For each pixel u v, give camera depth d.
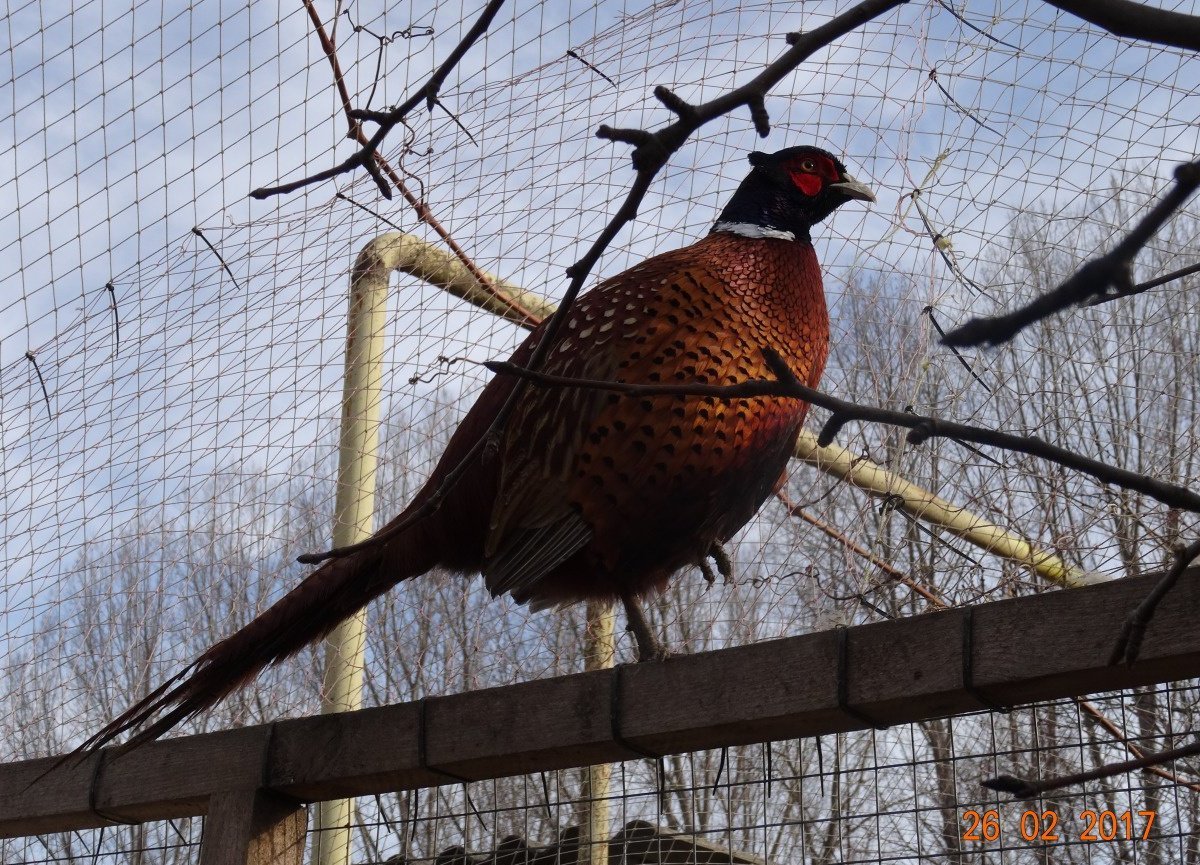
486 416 3.00
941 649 2.22
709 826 3.46
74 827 3.15
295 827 2.87
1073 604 2.12
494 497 2.96
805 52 1.41
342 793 2.83
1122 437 3.02
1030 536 3.04
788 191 3.19
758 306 2.95
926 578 3.14
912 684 2.23
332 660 3.46
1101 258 1.14
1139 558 2.94
